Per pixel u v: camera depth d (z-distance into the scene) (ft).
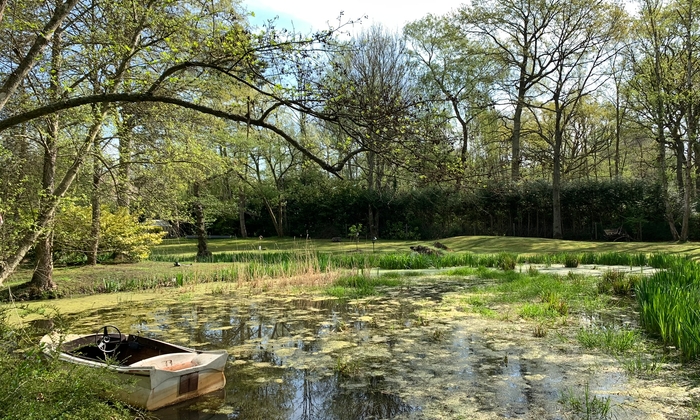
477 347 22.75
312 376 19.44
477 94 96.43
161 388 16.55
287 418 15.58
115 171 39.86
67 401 12.23
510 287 38.96
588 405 15.71
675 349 21.56
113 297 39.83
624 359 20.40
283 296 38.91
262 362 21.42
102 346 20.75
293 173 124.47
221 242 109.40
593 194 94.89
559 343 23.07
